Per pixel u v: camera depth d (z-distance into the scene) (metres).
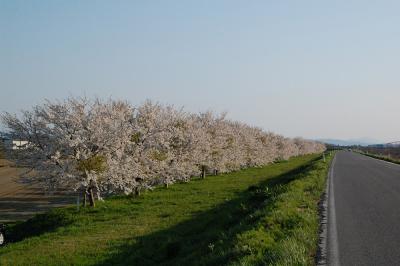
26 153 26.25
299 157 117.38
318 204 19.41
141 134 31.44
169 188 35.66
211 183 39.38
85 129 26.45
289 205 16.94
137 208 25.48
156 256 14.38
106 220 22.84
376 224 14.48
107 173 26.05
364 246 11.26
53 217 25.09
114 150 26.75
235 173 53.25
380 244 11.49
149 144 31.08
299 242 10.93
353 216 16.11
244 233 11.93
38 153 26.12
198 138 39.56
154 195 30.98
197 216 21.19
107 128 26.70
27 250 16.75
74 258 14.84
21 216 32.88
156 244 15.73
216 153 48.00
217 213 21.05
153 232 18.09
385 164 59.88
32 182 26.66
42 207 37.69
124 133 27.27
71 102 26.84
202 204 25.53
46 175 25.91
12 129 26.39
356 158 85.69
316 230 13.38
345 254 10.40
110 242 16.83
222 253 10.44
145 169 30.89
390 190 25.69
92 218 23.53
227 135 53.44
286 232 12.25
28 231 24.25
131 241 16.61
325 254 10.37
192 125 41.78
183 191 33.06
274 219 13.84
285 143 93.50
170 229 18.38
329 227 13.92
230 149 52.66
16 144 26.66
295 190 22.61
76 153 25.45
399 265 9.44
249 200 22.69
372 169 47.78
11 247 17.78
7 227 25.55
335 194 23.47
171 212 23.25
